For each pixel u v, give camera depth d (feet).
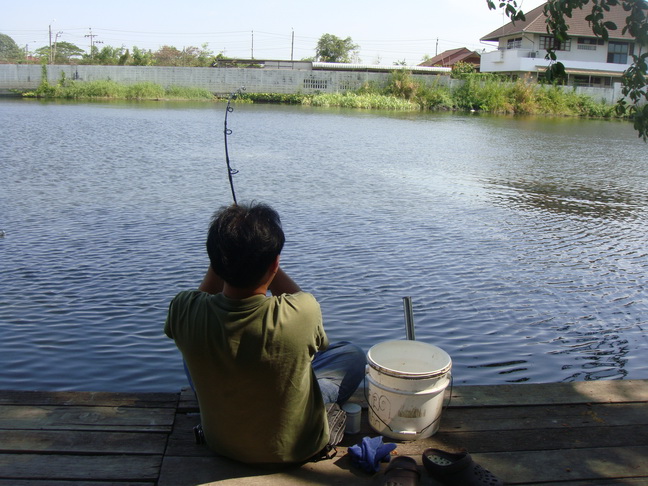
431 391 8.90
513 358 16.61
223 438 8.03
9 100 122.62
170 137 66.28
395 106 138.92
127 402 9.95
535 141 79.46
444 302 20.49
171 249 25.02
